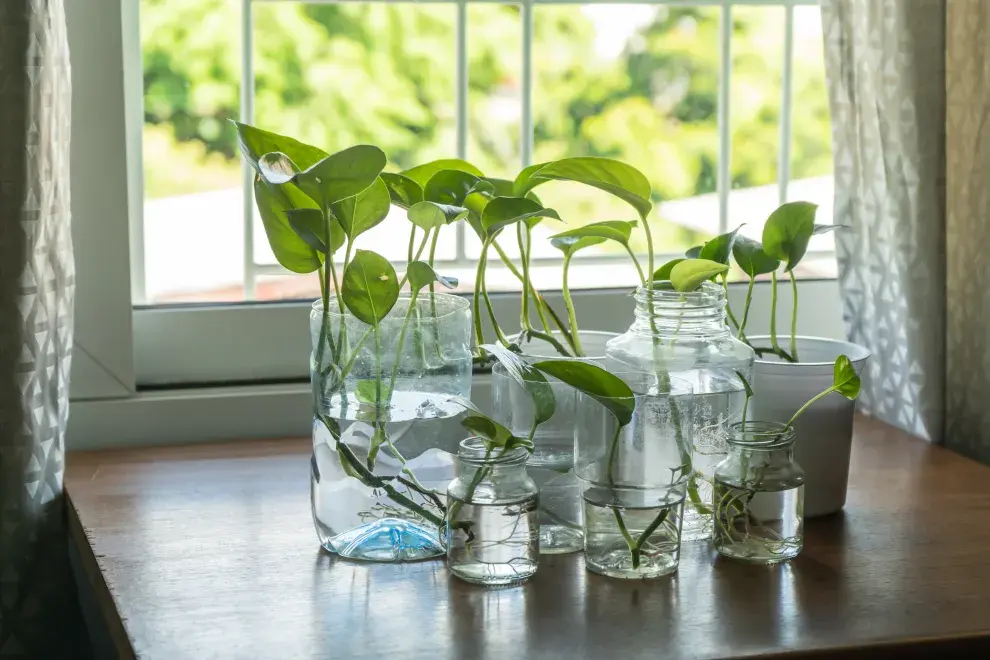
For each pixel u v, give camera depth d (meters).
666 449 0.79
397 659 0.65
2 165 0.86
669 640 0.68
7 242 0.87
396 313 0.83
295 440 1.14
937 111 1.09
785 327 1.32
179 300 1.19
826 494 0.90
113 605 0.73
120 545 0.83
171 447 1.11
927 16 1.08
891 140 1.13
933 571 0.79
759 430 0.85
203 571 0.79
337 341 0.80
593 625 0.70
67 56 0.94
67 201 0.94
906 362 1.16
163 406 1.12
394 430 0.81
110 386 1.11
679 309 0.84
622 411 0.76
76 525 0.90
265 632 0.69
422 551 0.82
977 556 0.82
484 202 0.91
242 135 0.79
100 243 1.08
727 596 0.75
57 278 0.92
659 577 0.79
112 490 0.96
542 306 0.95
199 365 1.17
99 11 1.04
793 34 1.32
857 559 0.82
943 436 1.14
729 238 0.92
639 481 0.79
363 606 0.73
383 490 0.81
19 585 0.92
